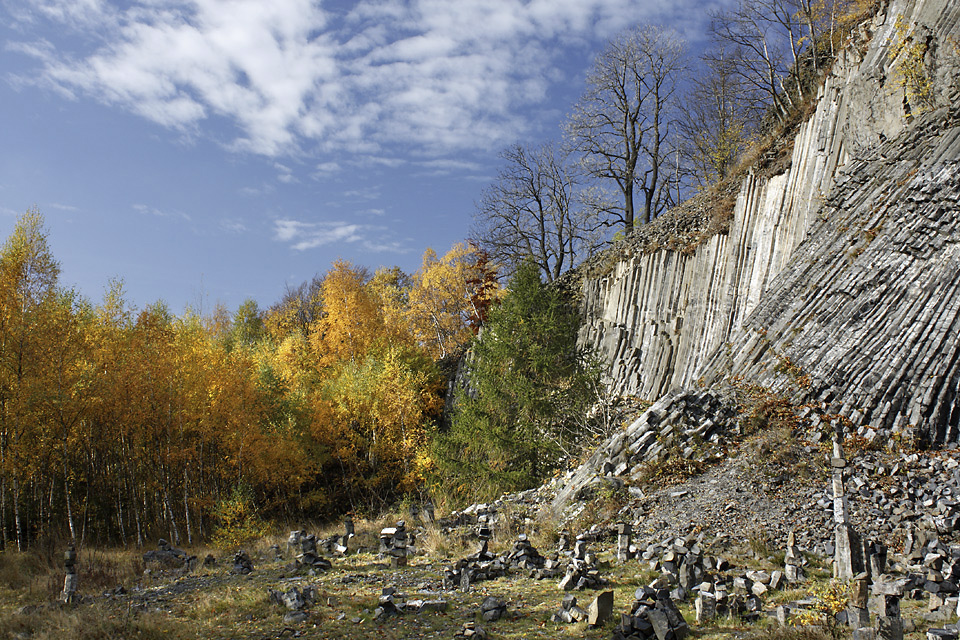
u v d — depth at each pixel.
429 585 11.67
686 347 27.08
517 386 25.27
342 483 37.81
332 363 46.41
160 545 20.39
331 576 12.87
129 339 29.28
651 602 8.70
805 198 22.28
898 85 19.70
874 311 16.84
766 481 14.30
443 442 26.55
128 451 29.77
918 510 12.26
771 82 34.91
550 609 9.67
